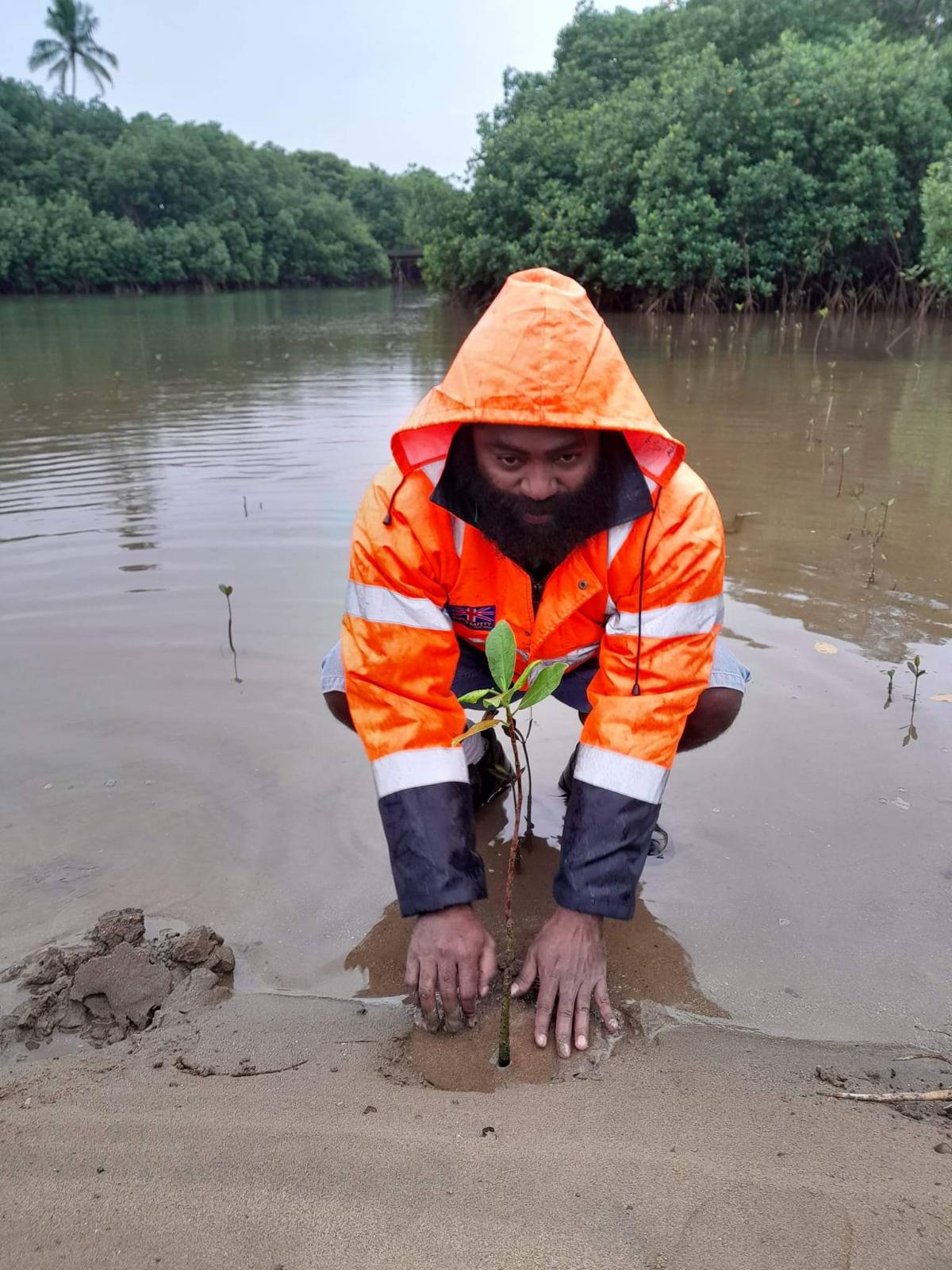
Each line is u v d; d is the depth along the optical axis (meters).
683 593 1.72
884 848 2.17
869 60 13.91
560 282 1.61
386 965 1.86
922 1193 1.16
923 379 8.02
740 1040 1.65
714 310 14.62
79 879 2.08
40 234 31.62
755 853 2.16
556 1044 1.62
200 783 2.43
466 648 2.12
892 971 1.82
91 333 15.34
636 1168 1.22
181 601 3.57
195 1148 1.28
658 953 1.89
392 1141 1.29
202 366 10.48
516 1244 1.08
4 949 1.87
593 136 15.76
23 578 3.81
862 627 3.24
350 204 45.25
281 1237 1.10
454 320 17.47
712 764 2.49
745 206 14.04
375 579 1.77
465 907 1.73
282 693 2.88
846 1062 1.58
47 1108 1.41
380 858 2.17
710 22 16.33
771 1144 1.30
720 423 6.33
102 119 39.97
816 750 2.54
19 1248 1.09
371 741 1.78
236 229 37.31
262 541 4.21
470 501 1.71
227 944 1.91
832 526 4.25
